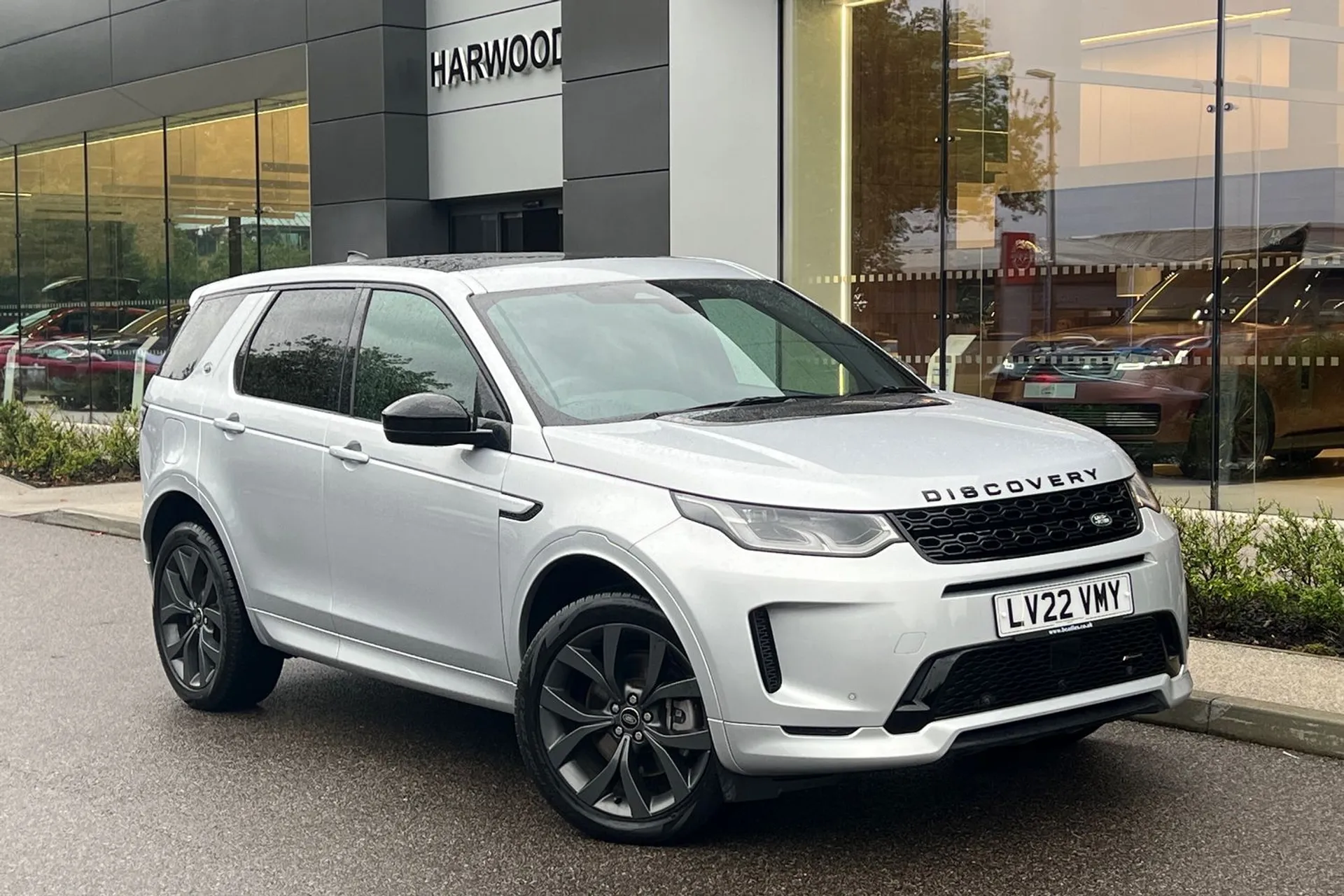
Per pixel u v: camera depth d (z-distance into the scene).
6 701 6.96
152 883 4.64
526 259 6.16
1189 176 11.27
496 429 5.16
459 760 5.89
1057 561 4.40
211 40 19.39
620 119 14.27
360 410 5.83
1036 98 12.12
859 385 5.79
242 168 19.66
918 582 4.23
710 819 4.66
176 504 6.88
